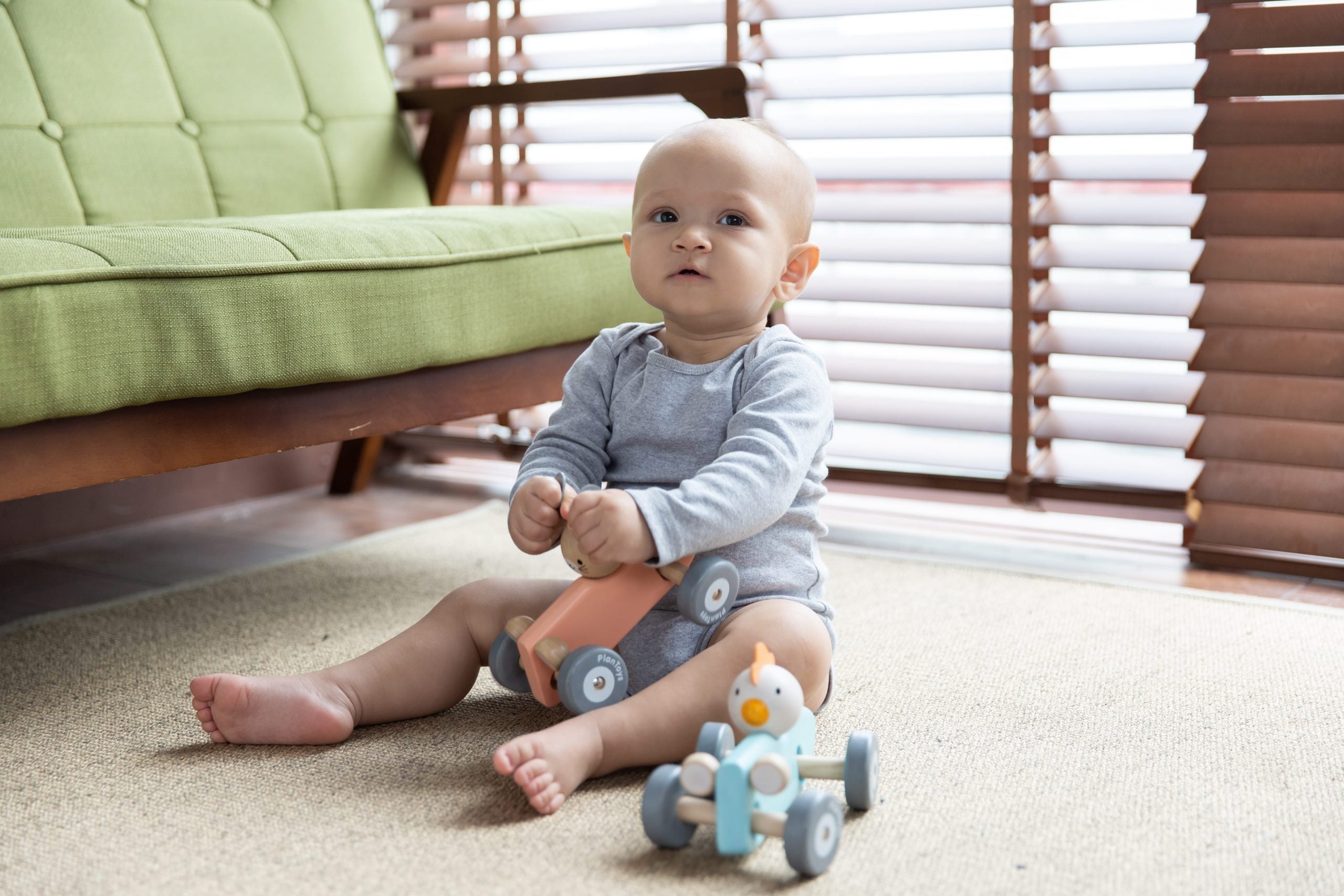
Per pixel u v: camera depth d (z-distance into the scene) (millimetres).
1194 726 1089
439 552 1718
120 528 1896
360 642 1323
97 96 1656
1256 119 1618
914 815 910
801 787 924
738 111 1680
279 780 968
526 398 1503
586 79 1800
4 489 1023
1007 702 1145
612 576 988
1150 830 890
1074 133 1724
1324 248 1594
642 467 1087
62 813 917
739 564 1036
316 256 1220
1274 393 1643
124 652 1293
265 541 1831
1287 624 1395
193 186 1730
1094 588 1542
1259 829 894
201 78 1786
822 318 1952
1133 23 1681
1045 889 806
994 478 1853
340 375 1241
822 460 1111
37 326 1006
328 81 1938
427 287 1313
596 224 1573
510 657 1023
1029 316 1787
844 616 1419
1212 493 1689
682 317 1062
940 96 1810
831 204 1916
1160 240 1708
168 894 796
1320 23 1568
